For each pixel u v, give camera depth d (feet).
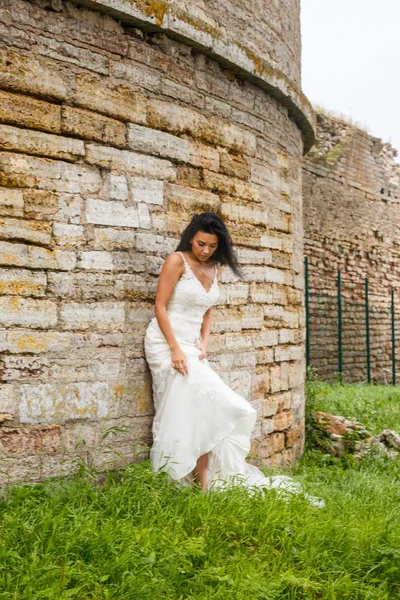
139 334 16.15
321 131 54.65
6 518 12.07
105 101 15.67
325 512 14.89
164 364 15.62
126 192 16.05
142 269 16.26
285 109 22.79
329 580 11.94
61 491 13.53
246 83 20.12
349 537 13.39
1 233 13.92
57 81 14.83
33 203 14.39
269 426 20.86
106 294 15.52
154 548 11.57
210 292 16.19
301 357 24.40
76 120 15.12
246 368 19.58
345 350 53.67
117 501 13.44
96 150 15.48
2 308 13.89
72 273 14.94
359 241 56.85
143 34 16.62
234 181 19.31
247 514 13.56
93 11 15.52
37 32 14.56
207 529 12.70
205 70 18.39
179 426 15.07
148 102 16.63
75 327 14.96
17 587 9.89
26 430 14.14
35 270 14.39
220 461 16.12
